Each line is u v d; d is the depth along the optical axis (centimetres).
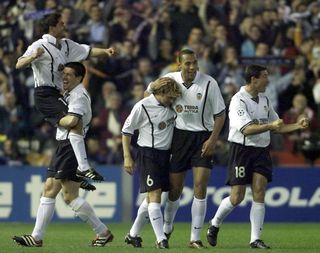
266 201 6044
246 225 5731
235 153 3797
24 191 5928
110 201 5969
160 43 6944
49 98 3622
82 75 3559
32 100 6606
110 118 6612
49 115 3609
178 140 3634
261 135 3759
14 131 6506
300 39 7138
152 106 3553
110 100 6638
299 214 6062
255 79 3738
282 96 6775
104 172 5962
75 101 3522
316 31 7150
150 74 6775
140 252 3391
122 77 6769
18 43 6688
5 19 6800
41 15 6569
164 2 7125
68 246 3756
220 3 7169
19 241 3606
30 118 6575
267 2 7225
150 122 3562
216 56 6881
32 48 3609
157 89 3541
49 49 3622
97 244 3716
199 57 6825
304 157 6431
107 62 6731
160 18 7044
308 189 6066
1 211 5928
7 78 6675
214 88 3606
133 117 3566
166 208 3784
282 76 6794
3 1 6894
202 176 3638
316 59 6931
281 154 6531
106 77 6725
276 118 3838
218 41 6944
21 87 6631
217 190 5947
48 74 3625
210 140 3594
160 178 3588
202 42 6906
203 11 7081
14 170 5934
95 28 6931
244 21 7088
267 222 6031
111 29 6988
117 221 5959
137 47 6950
